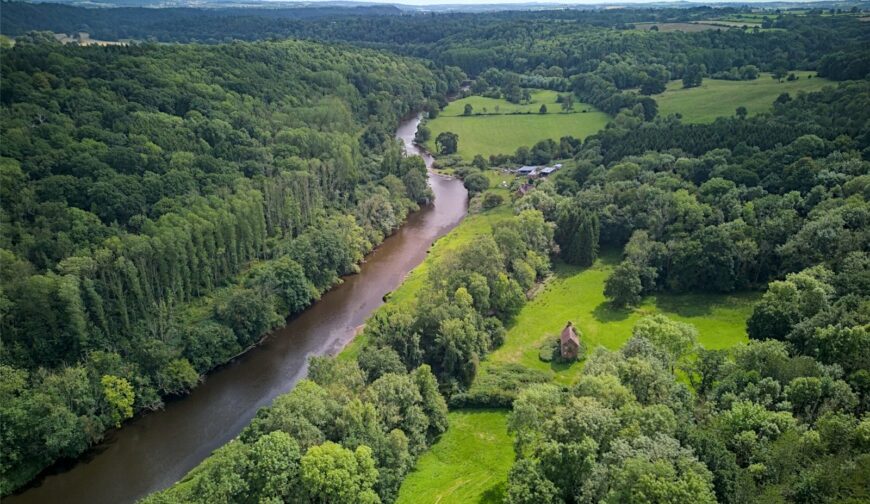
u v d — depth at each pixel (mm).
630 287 110750
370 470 65188
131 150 121000
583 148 197125
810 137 126812
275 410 70812
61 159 111562
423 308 97500
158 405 91938
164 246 102500
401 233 163250
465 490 70625
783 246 105750
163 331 98438
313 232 135625
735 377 66562
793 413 60750
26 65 130375
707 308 109312
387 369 85312
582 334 104062
